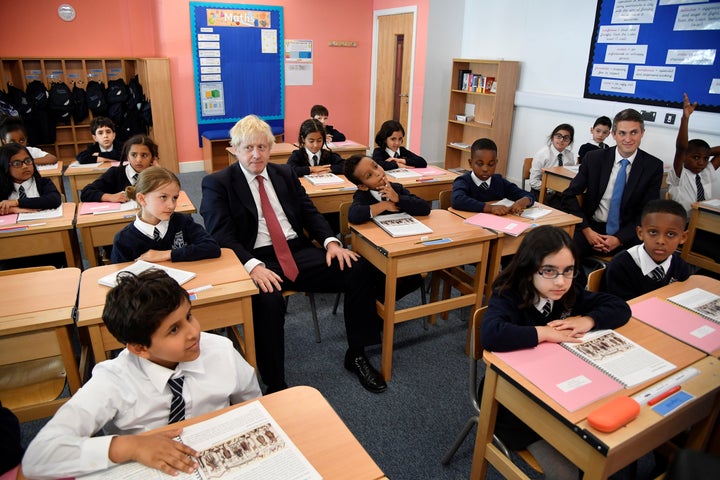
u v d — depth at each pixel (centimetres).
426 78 632
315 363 241
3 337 145
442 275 274
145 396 109
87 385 103
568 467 130
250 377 128
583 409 112
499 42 585
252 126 221
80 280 173
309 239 270
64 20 591
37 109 580
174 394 112
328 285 230
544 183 408
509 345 132
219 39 614
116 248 196
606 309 147
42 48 588
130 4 619
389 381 228
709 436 144
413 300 305
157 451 92
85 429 99
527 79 559
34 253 243
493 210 260
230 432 101
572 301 153
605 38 465
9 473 95
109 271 181
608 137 475
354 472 92
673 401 115
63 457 90
